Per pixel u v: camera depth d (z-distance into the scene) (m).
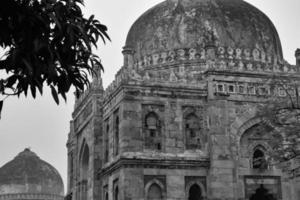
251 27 50.88
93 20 10.73
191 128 42.75
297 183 42.56
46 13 9.93
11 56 9.83
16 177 92.56
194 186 41.81
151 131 41.69
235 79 43.44
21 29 9.83
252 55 47.94
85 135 51.16
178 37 49.81
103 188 45.53
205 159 41.75
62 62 10.48
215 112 42.34
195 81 43.50
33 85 10.23
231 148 42.00
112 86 45.09
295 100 40.97
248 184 41.88
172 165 41.09
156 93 42.28
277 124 34.19
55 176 96.00
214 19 50.38
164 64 48.44
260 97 43.41
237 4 52.56
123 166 40.06
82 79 10.84
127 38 54.53
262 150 42.78
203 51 48.06
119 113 42.12
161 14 52.12
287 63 50.03
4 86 10.20
